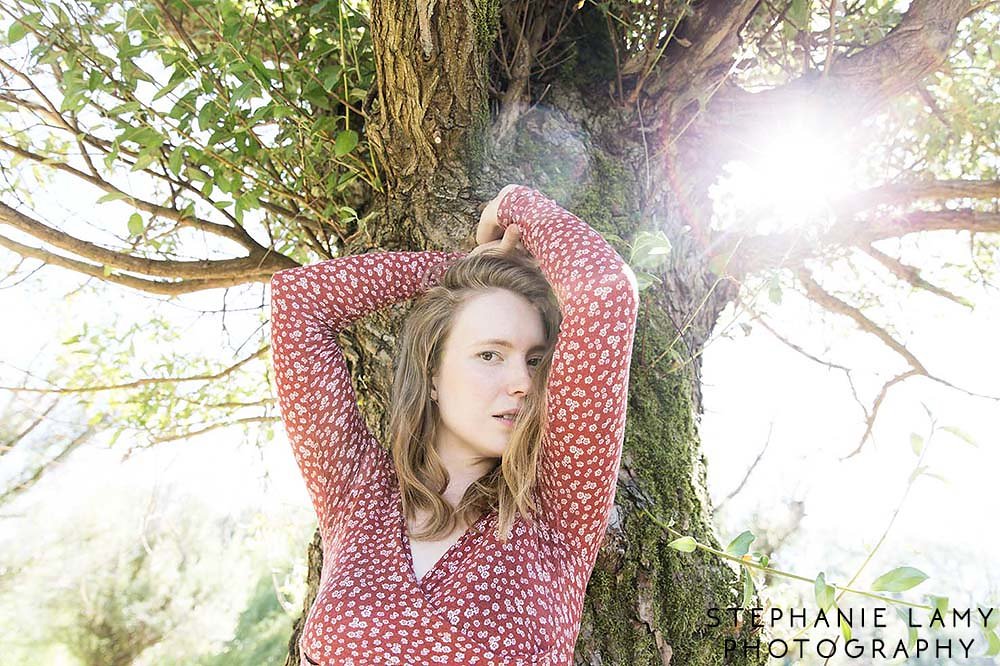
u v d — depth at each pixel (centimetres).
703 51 221
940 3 223
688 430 211
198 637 912
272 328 152
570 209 211
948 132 314
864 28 239
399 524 137
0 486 661
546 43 230
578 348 127
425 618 122
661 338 214
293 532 450
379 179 221
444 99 199
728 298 262
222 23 215
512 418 140
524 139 216
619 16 227
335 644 122
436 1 185
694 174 246
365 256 161
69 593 883
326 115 233
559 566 133
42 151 295
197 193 258
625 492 187
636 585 179
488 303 144
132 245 315
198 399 399
